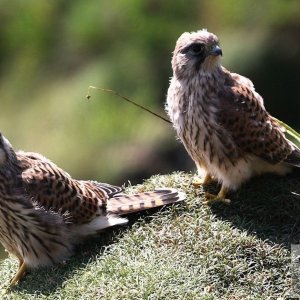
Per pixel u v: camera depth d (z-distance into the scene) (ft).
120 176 71.20
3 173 40.96
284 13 76.84
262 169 43.11
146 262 38.88
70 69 81.56
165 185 43.78
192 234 39.99
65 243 41.52
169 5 81.00
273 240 39.75
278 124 44.11
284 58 73.20
